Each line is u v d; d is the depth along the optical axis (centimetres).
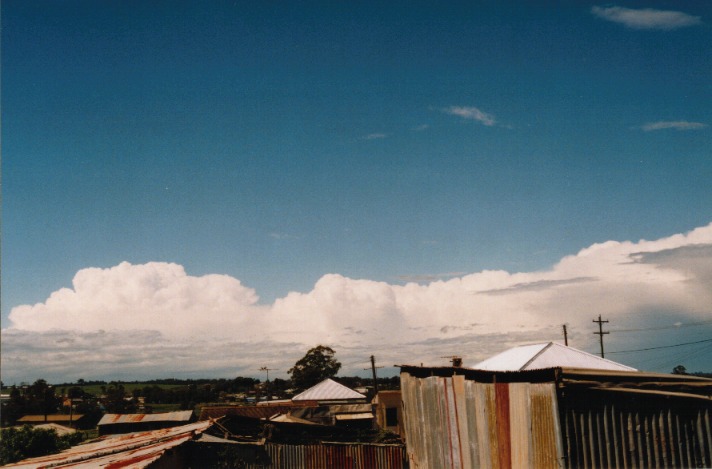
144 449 2058
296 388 7256
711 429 1244
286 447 2508
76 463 1792
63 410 9325
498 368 1845
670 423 1231
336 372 7275
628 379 1214
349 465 2512
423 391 2097
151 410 9731
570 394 1189
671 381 1237
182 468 2275
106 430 5450
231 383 12750
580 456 1161
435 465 1916
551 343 1848
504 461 1360
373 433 3083
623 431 1201
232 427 2817
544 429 1210
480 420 1492
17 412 8575
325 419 3853
